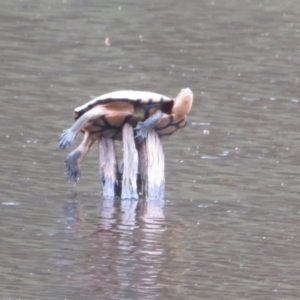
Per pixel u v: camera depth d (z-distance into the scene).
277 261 17.73
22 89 34.53
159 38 47.69
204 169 24.55
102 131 22.25
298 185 23.36
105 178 22.14
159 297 15.61
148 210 20.80
